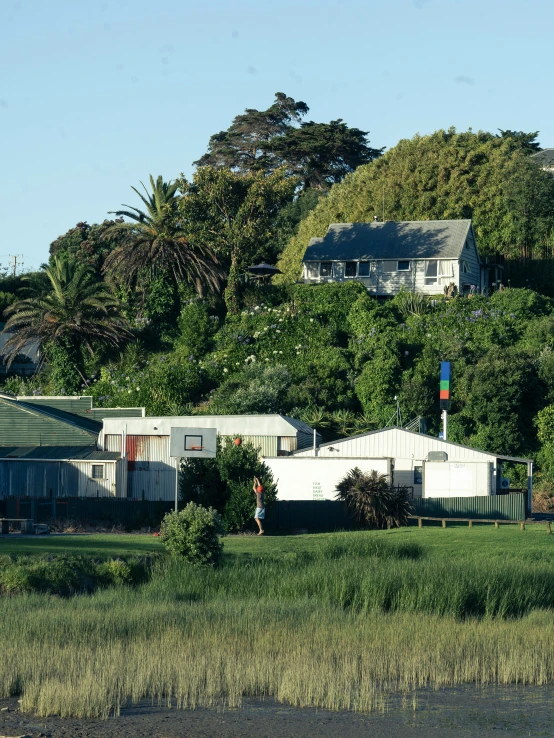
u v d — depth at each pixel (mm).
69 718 60719
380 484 156375
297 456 180375
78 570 105250
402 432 185750
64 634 78125
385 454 186125
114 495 183000
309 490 175500
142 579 108250
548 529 146625
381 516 155500
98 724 59656
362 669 70688
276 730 59125
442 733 59281
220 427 193250
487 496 169125
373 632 81375
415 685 69625
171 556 113938
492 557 121750
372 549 120812
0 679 66000
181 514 114312
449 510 167375
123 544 122938
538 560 121312
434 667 72188
